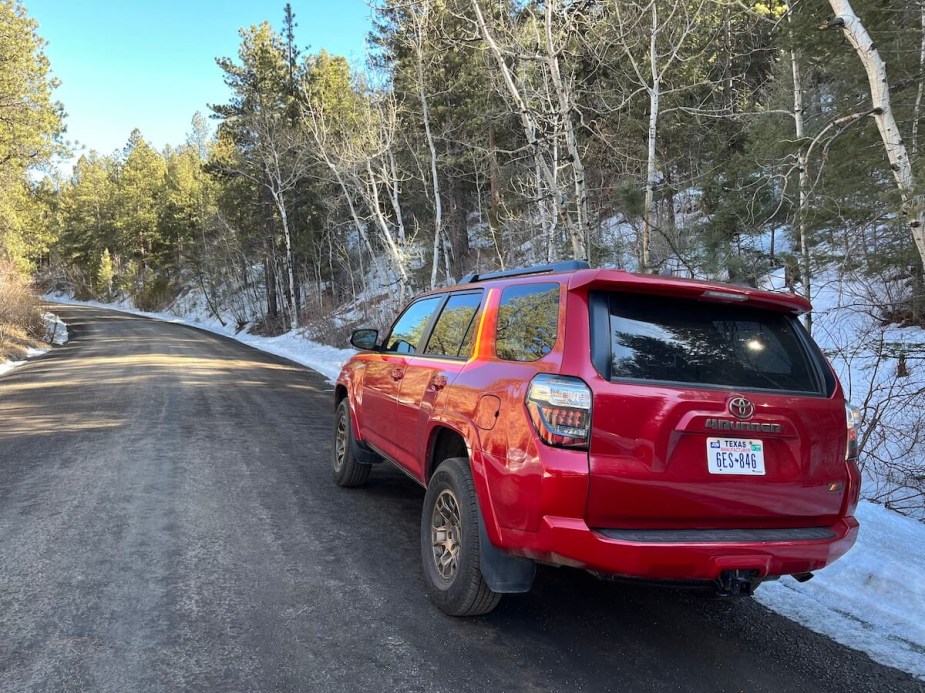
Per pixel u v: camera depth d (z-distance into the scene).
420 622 3.26
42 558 3.97
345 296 39.72
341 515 5.00
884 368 8.77
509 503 2.83
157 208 72.19
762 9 15.11
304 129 30.95
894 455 6.34
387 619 3.28
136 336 33.91
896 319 9.98
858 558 4.08
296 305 39.12
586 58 13.59
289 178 37.28
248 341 35.16
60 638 2.99
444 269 30.84
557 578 4.04
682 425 2.69
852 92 10.79
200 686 2.62
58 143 31.64
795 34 10.88
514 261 19.47
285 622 3.21
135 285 79.06
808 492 2.95
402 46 23.72
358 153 23.39
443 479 3.47
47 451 7.05
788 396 2.95
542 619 3.40
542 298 3.12
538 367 2.88
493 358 3.35
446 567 3.42
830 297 12.01
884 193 6.59
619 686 2.74
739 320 3.09
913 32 9.04
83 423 8.85
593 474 2.62
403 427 4.28
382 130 23.33
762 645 3.19
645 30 13.05
